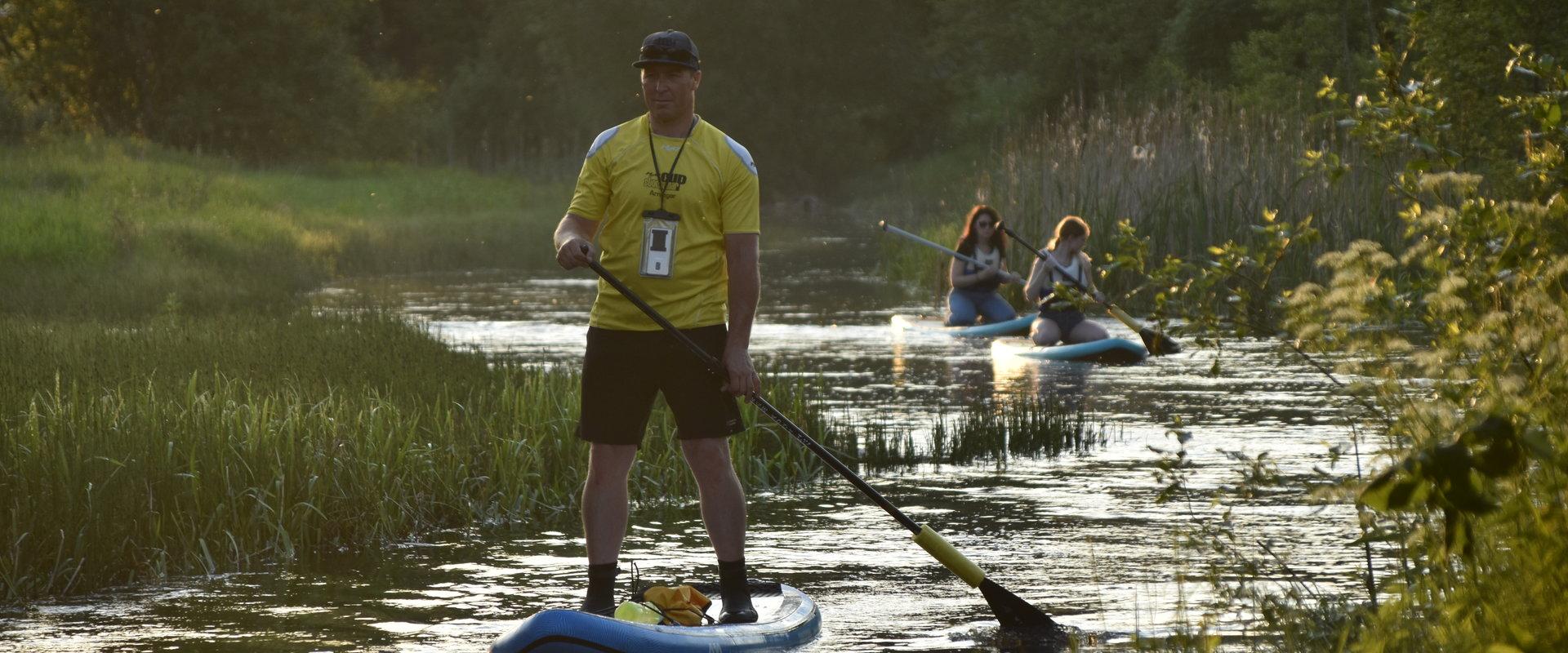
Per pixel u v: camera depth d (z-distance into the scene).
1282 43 47.84
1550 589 5.25
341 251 49.12
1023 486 13.28
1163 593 9.23
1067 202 32.47
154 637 8.51
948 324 28.00
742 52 101.12
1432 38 19.05
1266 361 22.94
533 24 110.38
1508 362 6.01
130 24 84.31
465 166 100.56
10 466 10.55
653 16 100.06
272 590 9.69
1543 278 6.46
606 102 104.81
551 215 70.88
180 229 42.06
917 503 12.57
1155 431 16.12
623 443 8.84
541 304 35.12
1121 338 23.20
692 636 7.63
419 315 31.78
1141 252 8.27
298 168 82.38
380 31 123.25
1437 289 7.04
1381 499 4.62
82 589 9.70
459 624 8.80
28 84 82.94
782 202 103.06
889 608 9.06
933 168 95.12
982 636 8.37
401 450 12.13
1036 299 24.50
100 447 11.15
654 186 8.73
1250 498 8.80
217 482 11.03
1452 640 5.58
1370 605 7.75
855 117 103.38
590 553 8.83
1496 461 4.48
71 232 37.50
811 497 12.99
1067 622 8.61
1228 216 29.56
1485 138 14.66
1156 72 63.56
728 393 8.82
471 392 15.38
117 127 85.56
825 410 17.83
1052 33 78.62
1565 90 7.68
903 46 104.94
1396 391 6.99
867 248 59.44
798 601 8.86
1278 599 8.48
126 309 28.83
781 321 30.75
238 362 17.11
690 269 8.78
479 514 12.25
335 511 11.39
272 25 87.56
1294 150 30.61
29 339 18.53
